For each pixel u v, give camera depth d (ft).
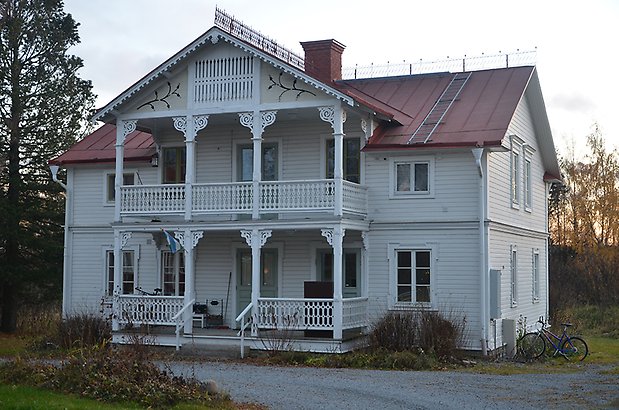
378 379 56.65
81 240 92.73
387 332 69.82
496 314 73.61
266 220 73.87
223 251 84.89
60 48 114.93
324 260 81.71
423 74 91.81
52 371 48.01
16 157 112.88
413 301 76.43
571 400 47.70
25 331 113.60
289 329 73.26
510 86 84.12
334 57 92.43
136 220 87.35
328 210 72.54
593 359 76.59
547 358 75.77
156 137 87.61
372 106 74.54
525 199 90.58
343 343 70.38
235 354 71.51
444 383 54.70
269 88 75.31
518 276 86.07
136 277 88.79
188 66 77.97
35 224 114.93
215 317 83.25
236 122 83.51
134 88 78.13
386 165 78.02
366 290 77.61
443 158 76.13
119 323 77.71
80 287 92.27
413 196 76.89
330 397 48.08
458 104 82.48
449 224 75.46
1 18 110.42
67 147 114.62
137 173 89.51
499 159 79.71
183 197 78.07
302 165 82.07
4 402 40.40
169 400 42.98
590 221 167.32
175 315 75.66
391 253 77.20
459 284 74.90
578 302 145.48
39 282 113.60
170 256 88.38
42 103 112.37
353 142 79.97
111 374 46.42
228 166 84.94
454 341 70.33
